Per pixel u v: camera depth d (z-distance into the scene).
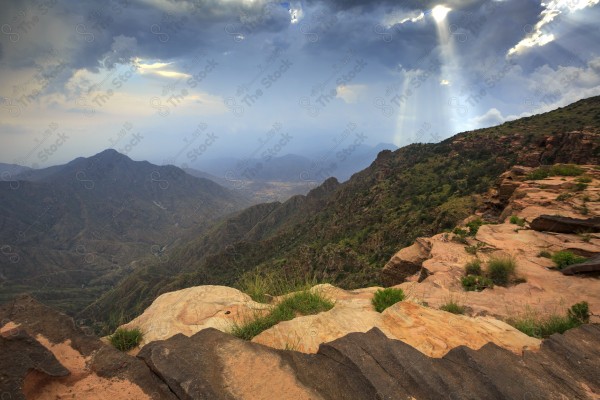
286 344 5.69
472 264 13.13
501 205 35.16
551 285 11.25
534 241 16.22
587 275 11.57
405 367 4.47
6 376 3.32
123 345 5.59
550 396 4.26
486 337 6.21
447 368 4.70
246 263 156.25
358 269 74.12
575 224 16.88
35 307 4.49
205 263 167.75
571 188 27.16
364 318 6.73
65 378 3.69
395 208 98.88
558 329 7.79
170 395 3.68
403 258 20.38
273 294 8.34
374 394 3.99
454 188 93.88
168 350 4.28
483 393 4.22
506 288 11.43
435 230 67.38
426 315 6.99
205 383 3.80
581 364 5.06
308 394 3.95
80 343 4.20
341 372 4.36
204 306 7.06
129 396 3.61
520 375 4.62
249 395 3.85
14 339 3.72
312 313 7.32
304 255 96.06
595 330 6.13
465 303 10.33
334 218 135.25
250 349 4.63
